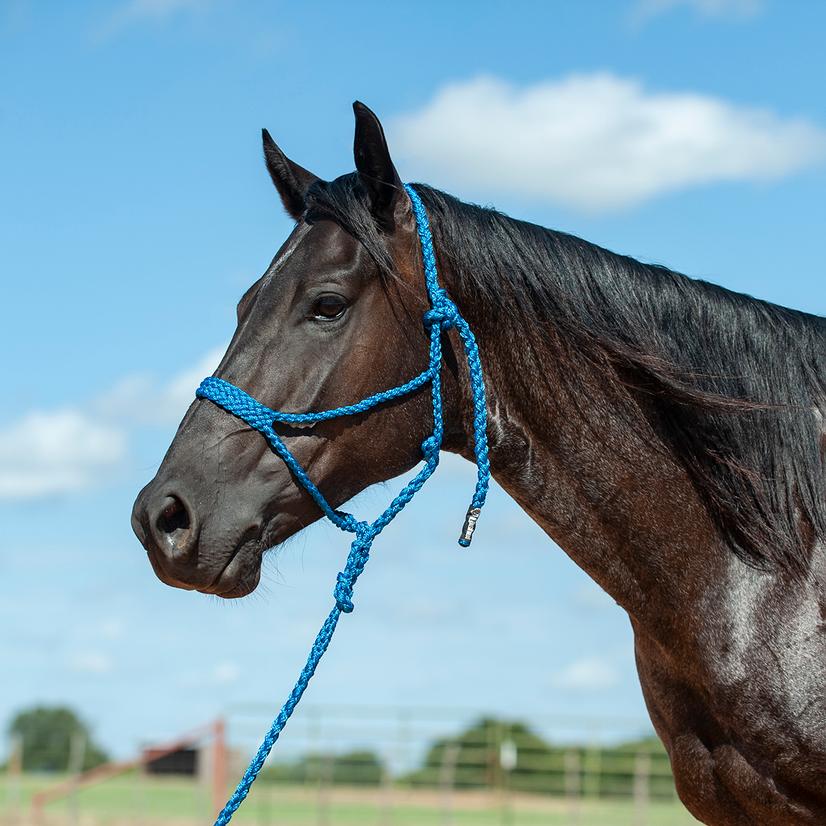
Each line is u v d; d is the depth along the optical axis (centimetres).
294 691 331
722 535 359
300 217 364
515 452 361
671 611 360
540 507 366
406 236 351
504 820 2108
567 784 2198
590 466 361
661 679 376
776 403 366
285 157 391
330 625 336
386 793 2100
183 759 2272
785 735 344
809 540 360
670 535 359
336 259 337
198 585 321
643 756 2158
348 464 339
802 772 343
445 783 2144
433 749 2556
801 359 375
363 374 336
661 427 363
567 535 366
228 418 329
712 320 372
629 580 364
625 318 364
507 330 359
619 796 2288
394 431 343
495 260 358
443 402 353
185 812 2553
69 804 2347
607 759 2252
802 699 343
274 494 329
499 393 360
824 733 340
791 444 364
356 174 354
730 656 351
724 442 360
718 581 356
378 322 339
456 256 356
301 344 334
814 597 353
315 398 331
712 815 371
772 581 354
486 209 373
